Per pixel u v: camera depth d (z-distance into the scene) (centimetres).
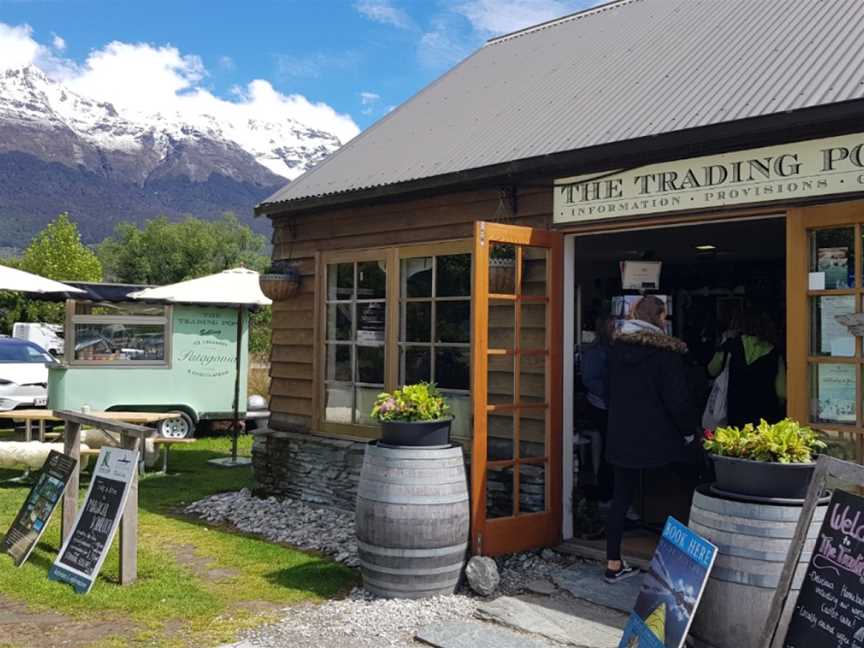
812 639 321
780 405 600
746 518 354
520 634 450
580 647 432
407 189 662
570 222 582
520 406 586
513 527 562
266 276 810
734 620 353
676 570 364
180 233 6397
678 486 774
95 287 1153
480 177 610
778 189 476
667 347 516
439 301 674
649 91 614
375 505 507
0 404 1298
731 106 504
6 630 454
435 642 436
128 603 496
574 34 891
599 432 664
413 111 873
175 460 1092
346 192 713
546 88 744
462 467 525
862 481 316
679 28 751
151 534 679
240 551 625
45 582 532
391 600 506
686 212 521
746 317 614
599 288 1164
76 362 1154
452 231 666
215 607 495
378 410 528
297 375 820
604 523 620
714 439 389
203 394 1237
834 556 322
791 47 577
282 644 436
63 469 608
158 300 1044
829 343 461
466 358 649
